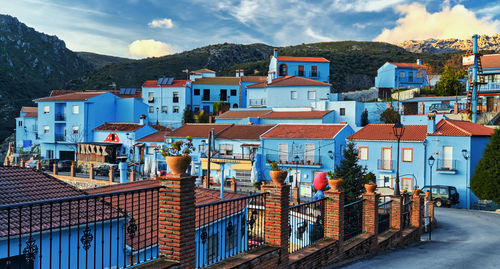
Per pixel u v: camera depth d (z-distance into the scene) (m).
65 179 46.44
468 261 13.69
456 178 39.12
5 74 138.62
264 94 67.81
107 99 65.94
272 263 9.63
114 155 55.88
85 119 61.88
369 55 119.56
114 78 129.62
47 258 11.55
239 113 60.12
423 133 41.88
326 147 43.84
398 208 17.17
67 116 62.53
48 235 11.49
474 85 50.94
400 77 81.00
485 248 16.91
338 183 12.43
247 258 8.97
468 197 38.47
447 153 39.69
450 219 28.94
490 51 143.00
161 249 7.63
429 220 23.48
